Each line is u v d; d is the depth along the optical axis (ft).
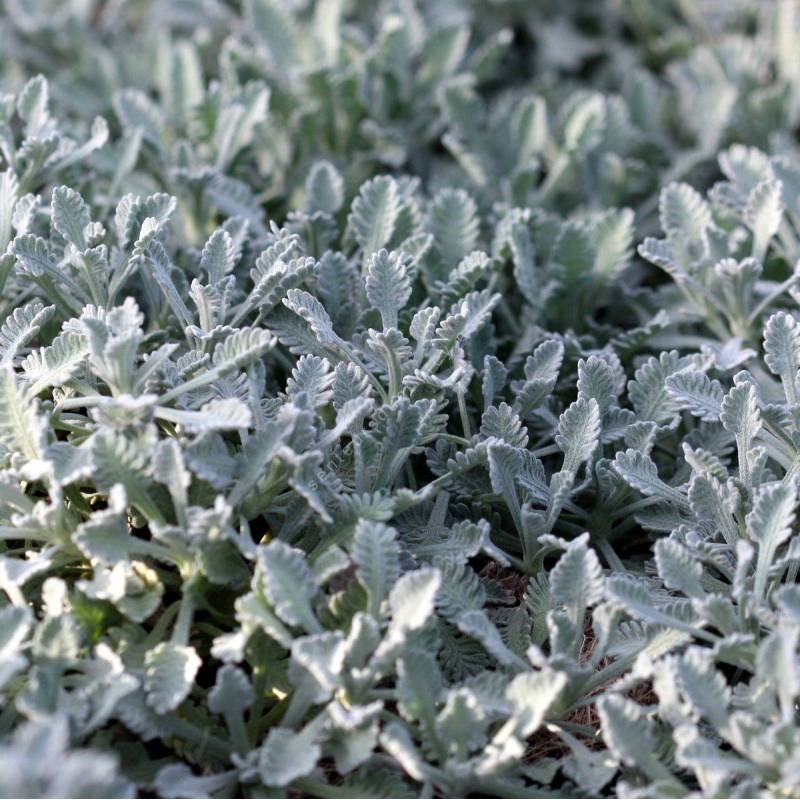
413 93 2.96
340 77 2.79
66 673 2.18
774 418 2.28
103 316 2.25
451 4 3.23
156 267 2.32
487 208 2.77
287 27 2.94
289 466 2.17
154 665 2.12
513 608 2.30
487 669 2.24
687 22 3.27
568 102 2.88
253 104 2.71
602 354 2.43
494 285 2.56
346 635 2.18
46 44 3.11
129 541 2.15
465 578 2.23
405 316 2.42
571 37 3.26
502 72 3.26
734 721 2.09
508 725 2.11
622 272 2.66
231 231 2.49
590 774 2.14
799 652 2.18
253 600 2.13
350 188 2.78
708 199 2.91
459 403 2.32
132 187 2.70
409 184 2.65
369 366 2.35
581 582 2.19
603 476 2.33
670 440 2.45
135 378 2.19
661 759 2.16
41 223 2.51
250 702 2.12
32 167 2.44
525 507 2.28
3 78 2.96
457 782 2.11
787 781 2.06
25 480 2.21
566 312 2.59
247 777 2.11
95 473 2.14
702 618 2.18
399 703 2.13
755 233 2.50
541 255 2.66
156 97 3.05
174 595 2.26
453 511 2.35
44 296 2.41
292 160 2.84
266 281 2.28
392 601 2.13
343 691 2.11
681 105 3.01
